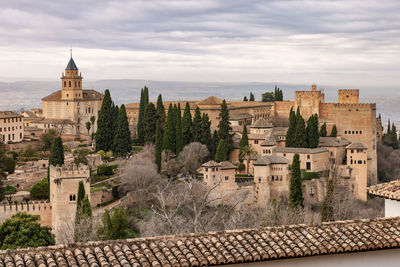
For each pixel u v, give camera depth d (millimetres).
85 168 123125
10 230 94250
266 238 39656
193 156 177000
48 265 35062
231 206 133375
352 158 184625
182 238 39250
